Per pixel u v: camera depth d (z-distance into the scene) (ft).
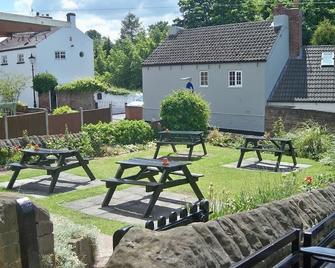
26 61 131.75
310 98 79.61
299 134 56.44
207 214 16.44
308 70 85.20
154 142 61.05
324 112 63.10
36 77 120.26
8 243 10.59
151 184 27.43
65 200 31.04
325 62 85.40
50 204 29.89
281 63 86.48
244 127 86.63
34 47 128.16
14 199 10.84
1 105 89.71
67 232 16.07
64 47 135.13
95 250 17.26
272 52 83.97
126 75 224.12
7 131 58.08
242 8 157.58
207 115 66.95
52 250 12.99
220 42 93.81
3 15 24.08
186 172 29.07
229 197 26.50
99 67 238.68
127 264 9.02
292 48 87.92
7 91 105.19
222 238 11.34
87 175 39.86
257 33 90.12
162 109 66.64
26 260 9.66
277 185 28.71
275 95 83.25
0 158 45.98
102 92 130.62
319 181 31.42
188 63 92.63
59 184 36.65
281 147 46.85
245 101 85.92
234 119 87.97
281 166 46.32
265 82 82.84
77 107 120.57
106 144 56.29
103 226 24.77
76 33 138.00
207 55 91.97
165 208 28.86
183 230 10.37
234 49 89.25
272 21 90.99
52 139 53.36
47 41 130.72
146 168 30.94
